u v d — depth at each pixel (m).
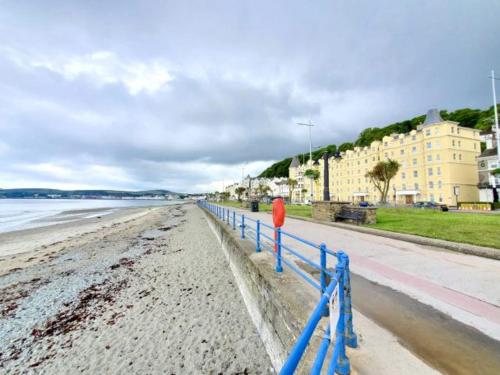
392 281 4.54
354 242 7.87
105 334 5.64
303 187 84.81
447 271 4.98
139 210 60.31
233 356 4.80
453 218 12.79
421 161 47.28
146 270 10.11
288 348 3.64
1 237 19.86
